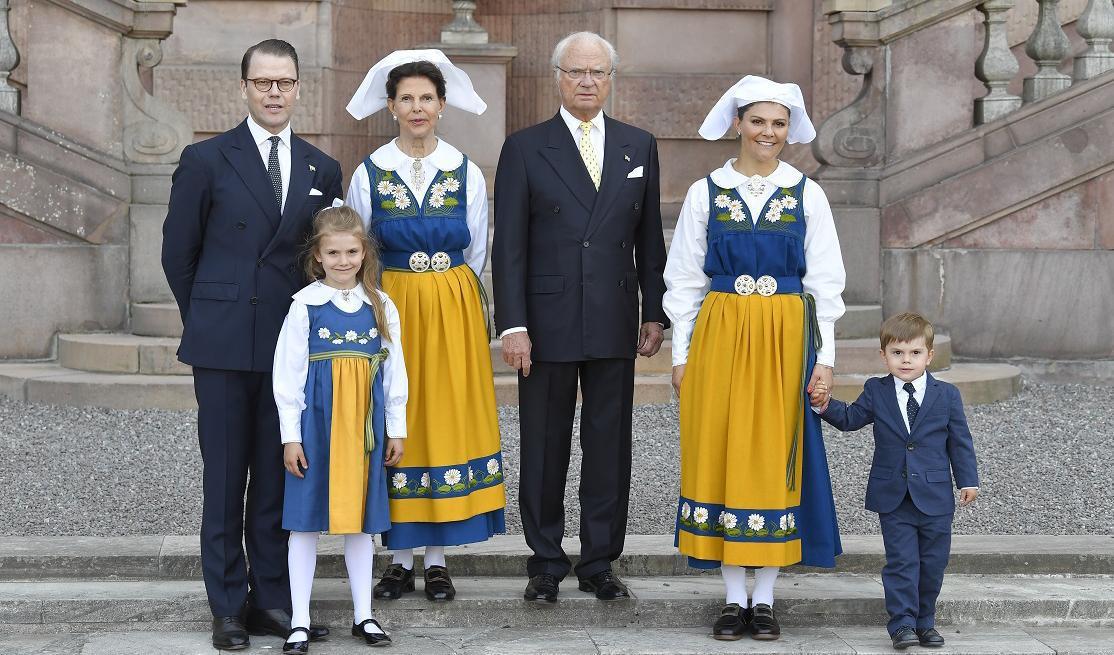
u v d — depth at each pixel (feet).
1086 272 32.65
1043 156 32.40
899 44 32.63
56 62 31.27
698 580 19.38
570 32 40.04
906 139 32.81
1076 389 31.68
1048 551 19.71
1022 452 25.54
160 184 31.48
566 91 18.01
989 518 21.66
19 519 20.94
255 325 16.83
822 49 37.55
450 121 37.24
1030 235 32.68
